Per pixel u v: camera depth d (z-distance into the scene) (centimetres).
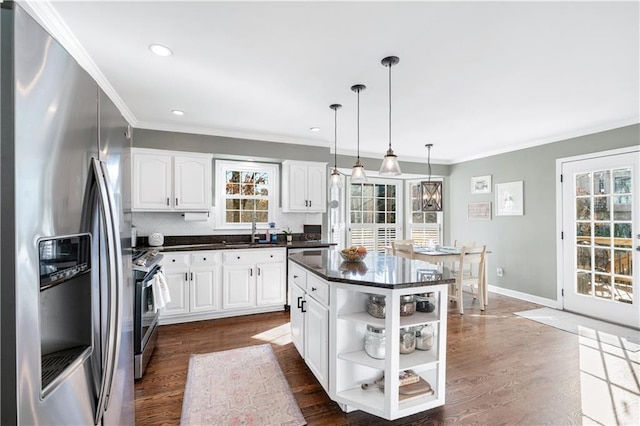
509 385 229
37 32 81
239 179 455
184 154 382
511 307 427
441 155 560
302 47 204
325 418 192
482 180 538
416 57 215
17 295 74
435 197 511
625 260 354
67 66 93
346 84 261
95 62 224
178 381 233
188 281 360
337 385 195
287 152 446
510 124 372
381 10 166
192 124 379
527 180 463
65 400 92
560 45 198
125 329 141
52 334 99
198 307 364
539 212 446
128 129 153
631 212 349
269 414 195
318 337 216
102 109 117
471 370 251
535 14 168
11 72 74
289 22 177
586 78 247
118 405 131
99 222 109
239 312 389
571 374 245
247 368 253
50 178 86
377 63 224
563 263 416
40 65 82
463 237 576
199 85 264
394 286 178
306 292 244
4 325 74
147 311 257
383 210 609
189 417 192
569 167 410
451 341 309
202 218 400
